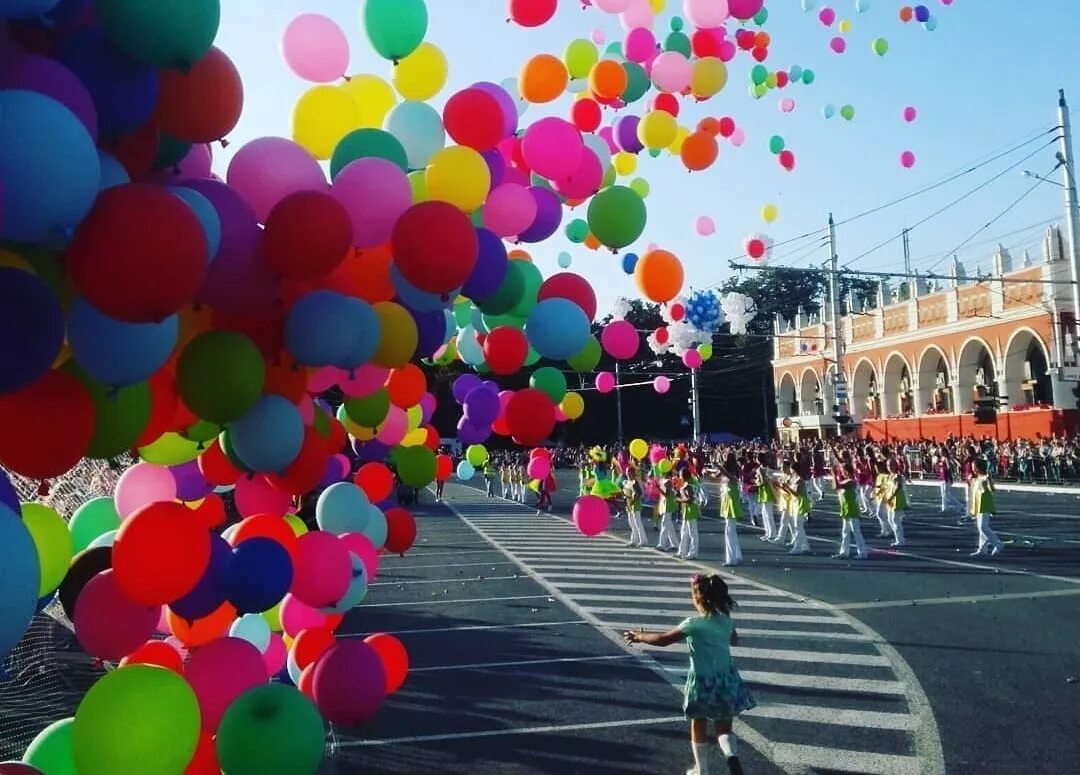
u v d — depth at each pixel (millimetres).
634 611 10391
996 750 5355
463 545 18078
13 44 2543
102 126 2732
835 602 10438
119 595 3471
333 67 4262
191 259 2420
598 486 13945
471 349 5613
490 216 4645
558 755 5523
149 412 3154
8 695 6629
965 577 12086
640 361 38812
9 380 2426
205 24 2605
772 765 5234
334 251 3279
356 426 5035
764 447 36094
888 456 16906
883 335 43219
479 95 4418
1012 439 34031
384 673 4012
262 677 3740
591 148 5492
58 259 2613
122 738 2932
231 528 4188
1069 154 25109
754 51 8344
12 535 2152
